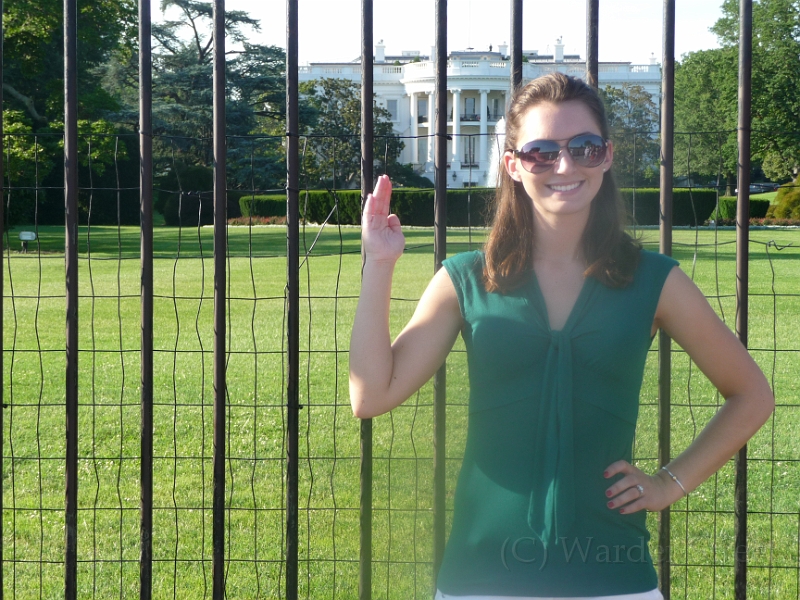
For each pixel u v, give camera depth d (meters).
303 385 6.54
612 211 1.86
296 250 2.47
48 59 27.72
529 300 1.80
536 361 1.78
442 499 2.51
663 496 1.82
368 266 1.90
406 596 3.10
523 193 1.88
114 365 7.27
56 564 3.54
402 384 1.88
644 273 1.81
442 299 1.89
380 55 73.62
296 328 2.49
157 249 19.97
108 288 13.20
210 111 33.78
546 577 1.78
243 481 4.48
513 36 2.36
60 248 20.23
